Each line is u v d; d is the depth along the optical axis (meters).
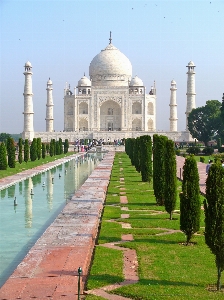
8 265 24.81
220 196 20.53
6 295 18.58
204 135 153.12
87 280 20.36
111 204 40.94
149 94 183.88
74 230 29.67
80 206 39.00
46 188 56.06
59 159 105.88
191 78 165.62
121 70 182.25
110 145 157.88
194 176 26.50
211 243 20.34
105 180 58.97
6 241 29.80
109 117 180.25
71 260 23.03
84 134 167.00
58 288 19.33
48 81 176.25
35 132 166.75
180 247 25.89
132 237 28.23
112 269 21.77
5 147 76.06
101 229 30.20
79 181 63.81
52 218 37.47
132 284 19.86
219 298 18.39
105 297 18.58
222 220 20.30
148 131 167.38
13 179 61.66
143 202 41.75
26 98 161.50
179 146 145.75
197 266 22.38
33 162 94.62
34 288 19.31
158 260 23.27
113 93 173.62
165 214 35.84
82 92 183.62
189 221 26.23
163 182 39.72
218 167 20.86
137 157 70.38
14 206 43.09
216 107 151.88
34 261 22.89
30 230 33.00
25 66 160.88
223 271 21.67
